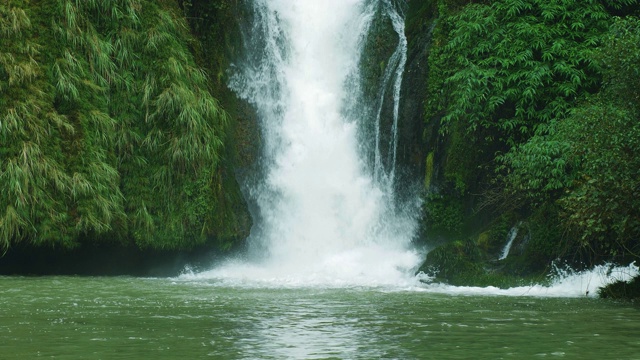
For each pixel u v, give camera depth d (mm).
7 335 8539
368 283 16359
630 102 13281
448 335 8664
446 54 20109
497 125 18141
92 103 18328
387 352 7512
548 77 17547
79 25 18469
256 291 14289
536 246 16141
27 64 17406
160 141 19000
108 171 17969
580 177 15078
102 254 18891
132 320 9883
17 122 17031
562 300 12984
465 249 17031
